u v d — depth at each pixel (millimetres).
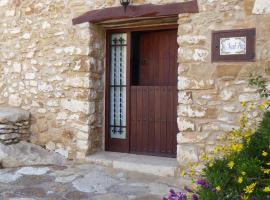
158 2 4395
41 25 5211
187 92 4207
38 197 3568
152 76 5062
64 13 5023
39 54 5242
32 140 5297
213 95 4078
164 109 4871
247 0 3912
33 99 5309
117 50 5203
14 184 3961
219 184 2490
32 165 4738
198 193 2588
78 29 4914
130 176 4309
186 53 4207
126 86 5109
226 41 4012
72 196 3607
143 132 5016
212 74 4082
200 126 4141
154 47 5055
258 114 3844
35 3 5258
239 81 3953
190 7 4168
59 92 5086
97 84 5082
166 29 4918
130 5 4555
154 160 4668
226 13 4016
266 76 3838
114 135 5246
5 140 4926
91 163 4832
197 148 4156
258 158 2826
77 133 4957
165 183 4047
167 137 4848
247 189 2340
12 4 5469
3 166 4637
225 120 4012
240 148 2848
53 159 4910
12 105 5508
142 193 3703
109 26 5023
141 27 4961
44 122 5211
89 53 4855
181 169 4234
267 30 3828
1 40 5594
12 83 5504
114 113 5246
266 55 3834
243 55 3930
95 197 3586
